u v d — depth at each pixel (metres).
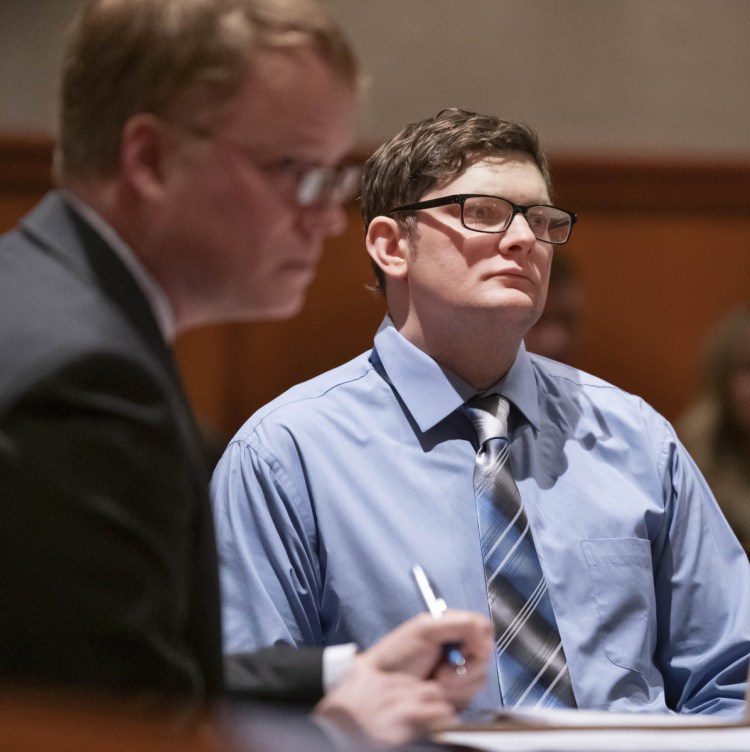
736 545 6.53
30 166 14.18
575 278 11.31
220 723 2.92
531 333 11.16
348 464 6.23
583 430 6.65
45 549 3.20
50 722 2.38
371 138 13.84
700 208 14.63
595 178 14.44
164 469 3.39
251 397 14.95
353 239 14.88
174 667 3.39
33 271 3.61
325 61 3.64
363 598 5.93
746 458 10.84
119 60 3.60
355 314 14.92
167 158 3.62
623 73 14.30
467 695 4.35
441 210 6.29
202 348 14.93
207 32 3.55
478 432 6.34
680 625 6.32
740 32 14.34
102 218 3.75
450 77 14.03
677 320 14.99
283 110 3.59
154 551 3.35
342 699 3.97
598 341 15.06
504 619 5.87
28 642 3.20
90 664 3.23
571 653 5.93
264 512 6.08
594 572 6.14
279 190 3.66
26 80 14.19
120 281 3.67
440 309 6.29
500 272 6.18
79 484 3.23
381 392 6.51
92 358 3.31
